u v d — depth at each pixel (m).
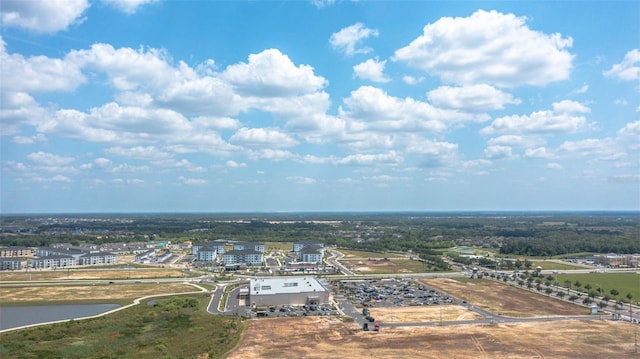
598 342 153.38
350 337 157.12
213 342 149.25
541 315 193.88
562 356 138.62
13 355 138.25
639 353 142.00
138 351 141.50
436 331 165.88
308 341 152.25
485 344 149.75
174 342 150.38
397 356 137.00
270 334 160.62
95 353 140.00
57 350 142.62
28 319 185.62
